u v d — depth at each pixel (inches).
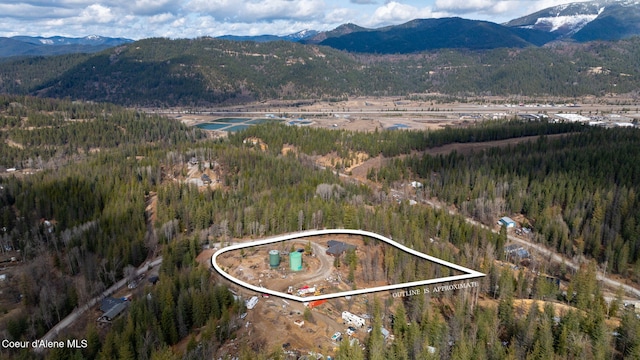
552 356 3503.9
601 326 3759.8
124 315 4350.4
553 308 4222.4
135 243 5812.0
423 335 3809.1
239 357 3737.7
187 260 5403.5
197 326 4320.9
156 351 3757.4
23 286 5078.7
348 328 4160.9
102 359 3698.3
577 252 6131.9
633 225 6210.6
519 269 5600.4
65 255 5841.5
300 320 4284.0
